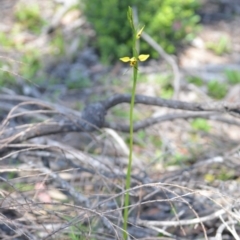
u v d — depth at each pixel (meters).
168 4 6.97
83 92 6.25
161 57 6.88
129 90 6.23
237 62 7.05
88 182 4.19
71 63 6.84
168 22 6.87
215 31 7.77
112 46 6.84
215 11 8.34
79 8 7.67
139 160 4.67
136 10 6.91
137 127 4.04
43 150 4.12
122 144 4.35
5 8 8.16
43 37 7.41
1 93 5.86
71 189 3.44
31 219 3.28
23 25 7.68
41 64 6.70
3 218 2.90
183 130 5.40
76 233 3.24
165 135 5.18
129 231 3.71
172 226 3.80
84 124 3.70
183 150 5.09
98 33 7.08
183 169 4.04
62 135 5.23
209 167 4.64
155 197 4.01
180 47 7.21
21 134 3.42
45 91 6.21
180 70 6.66
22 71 6.44
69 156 4.30
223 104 3.58
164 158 4.88
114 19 6.87
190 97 6.11
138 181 3.60
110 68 6.76
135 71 2.68
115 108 5.77
